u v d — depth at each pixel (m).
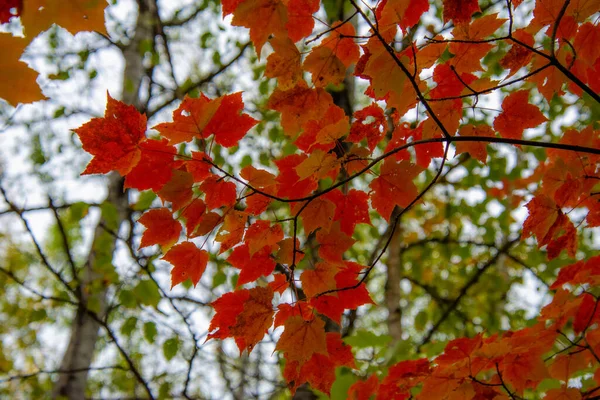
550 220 1.47
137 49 3.44
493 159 2.99
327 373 1.42
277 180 1.43
